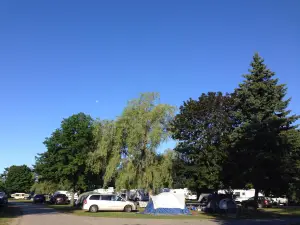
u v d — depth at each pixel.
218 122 37.84
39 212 32.75
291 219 27.14
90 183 44.78
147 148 35.84
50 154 43.81
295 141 32.91
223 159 34.88
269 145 32.03
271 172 32.53
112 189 43.94
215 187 36.22
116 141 36.94
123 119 37.62
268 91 34.12
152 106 37.97
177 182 38.78
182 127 38.19
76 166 41.06
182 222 23.64
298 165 32.31
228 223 22.91
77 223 21.55
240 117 35.03
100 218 26.53
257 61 35.62
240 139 32.78
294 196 38.34
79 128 42.12
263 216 30.42
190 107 38.59
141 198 44.91
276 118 32.28
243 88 35.09
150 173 35.31
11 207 42.12
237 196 54.41
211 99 38.38
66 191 59.72
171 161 36.41
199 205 40.56
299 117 34.81
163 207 31.39
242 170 33.25
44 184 58.16
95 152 38.09
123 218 26.94
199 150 37.62
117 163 36.00
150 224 21.64
